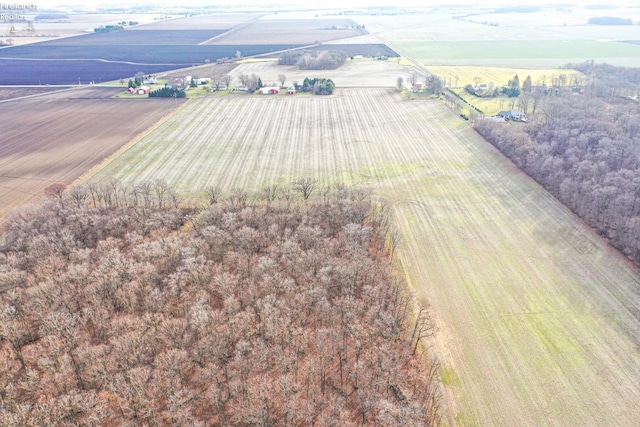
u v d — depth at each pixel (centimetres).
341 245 9044
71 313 7125
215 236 8819
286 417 5684
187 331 6875
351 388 6275
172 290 7444
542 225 10469
